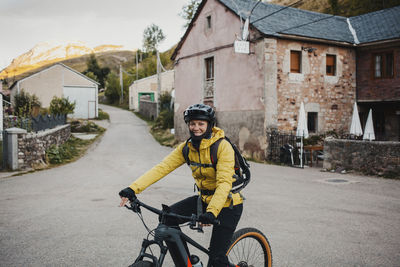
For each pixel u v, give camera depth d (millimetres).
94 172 11586
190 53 20906
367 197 7590
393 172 10383
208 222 2318
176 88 22594
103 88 95500
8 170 11859
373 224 5465
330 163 12219
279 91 15703
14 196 7832
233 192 2676
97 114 39938
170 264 3895
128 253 4223
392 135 17984
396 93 16625
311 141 16141
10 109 27844
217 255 2592
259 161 15297
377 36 17312
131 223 5539
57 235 4945
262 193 8047
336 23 19672
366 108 18484
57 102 27891
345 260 3982
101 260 4004
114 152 17859
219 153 2535
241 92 16844
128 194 2471
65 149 16656
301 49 16266
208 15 19062
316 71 16766
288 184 9352
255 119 16016
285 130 15859
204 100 19750
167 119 28625
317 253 4199
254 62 15969
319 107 16844
